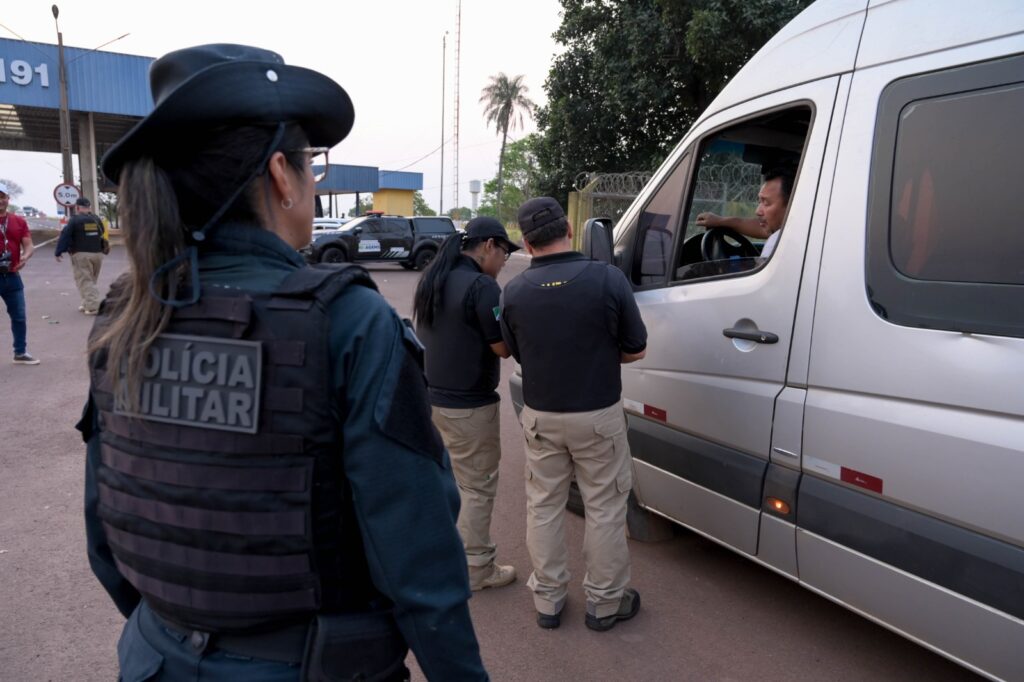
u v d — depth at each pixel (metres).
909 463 2.11
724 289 2.81
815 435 2.41
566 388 2.72
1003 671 1.96
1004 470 1.88
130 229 1.09
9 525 3.99
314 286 1.08
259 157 1.12
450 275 3.05
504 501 4.39
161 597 1.14
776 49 2.78
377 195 55.72
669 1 13.67
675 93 15.36
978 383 1.94
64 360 8.08
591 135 18.12
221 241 1.13
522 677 2.71
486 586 3.37
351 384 1.08
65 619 3.11
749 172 3.32
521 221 2.77
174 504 1.10
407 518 1.08
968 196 2.01
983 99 1.99
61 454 5.11
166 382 1.10
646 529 3.74
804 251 2.47
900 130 2.20
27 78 28.91
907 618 2.19
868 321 2.23
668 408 3.10
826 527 2.39
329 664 1.11
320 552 1.09
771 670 2.72
